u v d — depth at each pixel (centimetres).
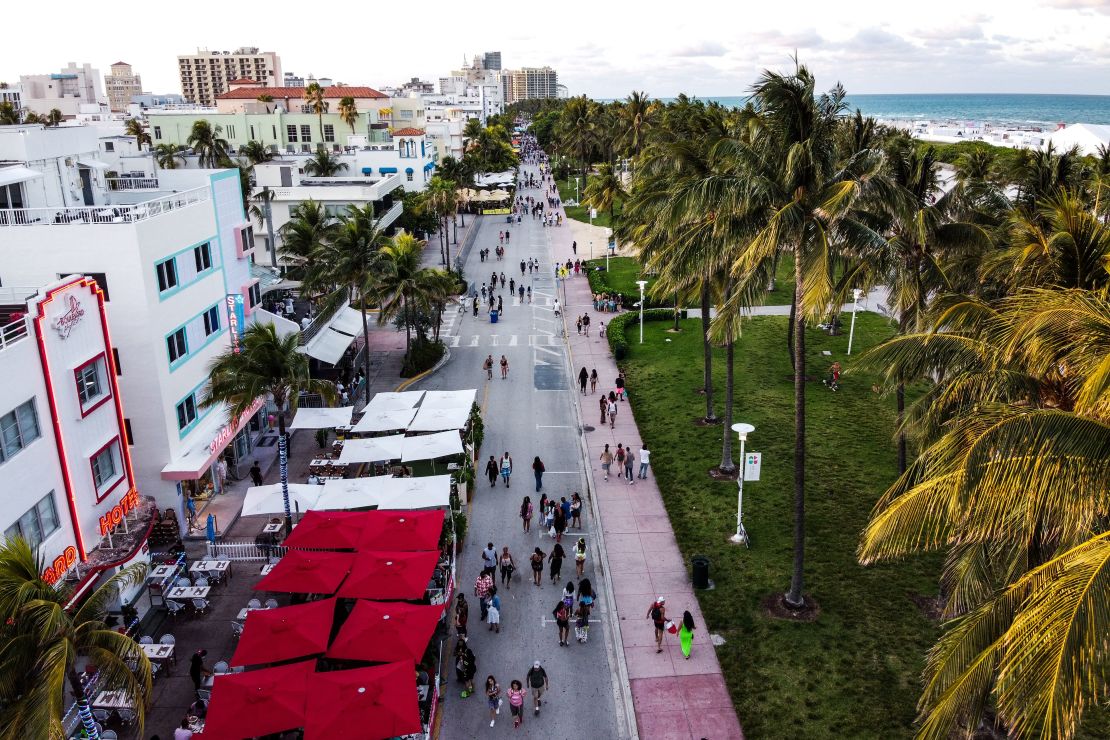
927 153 2462
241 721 1662
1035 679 962
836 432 3647
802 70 1933
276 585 2234
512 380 4619
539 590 2538
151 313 2805
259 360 2712
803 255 2059
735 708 1941
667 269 2859
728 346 3141
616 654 2208
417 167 9450
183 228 3105
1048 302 1278
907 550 1315
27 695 1285
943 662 1228
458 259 8012
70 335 2300
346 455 3225
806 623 2252
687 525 2847
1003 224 2497
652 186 3123
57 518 2236
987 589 1523
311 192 6656
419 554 2352
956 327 1673
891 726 1847
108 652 1420
